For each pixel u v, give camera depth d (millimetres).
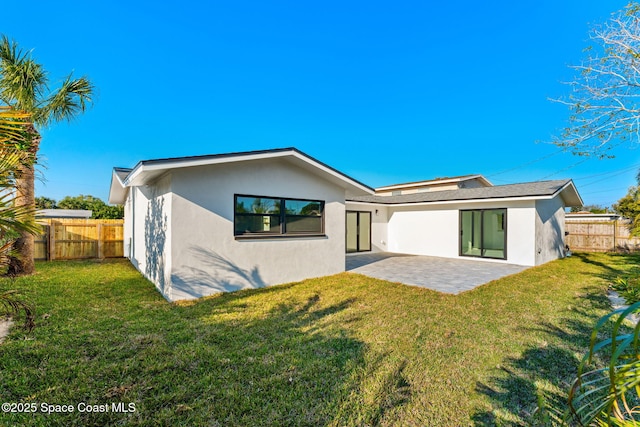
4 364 3281
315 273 8508
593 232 15562
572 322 4887
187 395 2822
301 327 4637
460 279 8227
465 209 12391
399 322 4871
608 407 1311
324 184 8781
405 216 14547
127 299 6211
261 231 7566
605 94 8070
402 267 10227
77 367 3254
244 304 5898
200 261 6523
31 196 7730
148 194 8328
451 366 3451
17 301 3443
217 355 3633
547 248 11719
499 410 2695
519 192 11117
